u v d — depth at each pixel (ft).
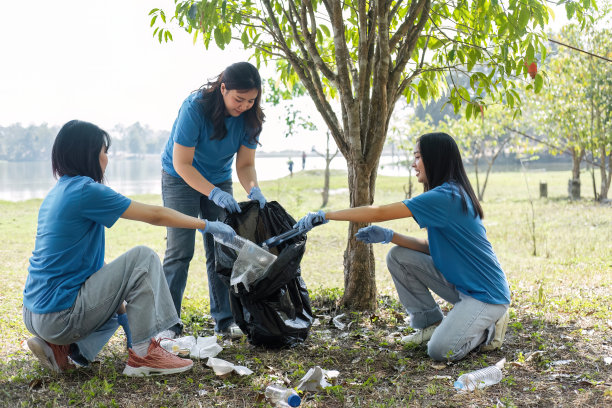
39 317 10.05
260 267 11.65
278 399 9.35
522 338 13.12
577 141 50.98
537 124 53.16
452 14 17.19
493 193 70.79
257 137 13.87
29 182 145.79
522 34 13.41
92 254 10.46
